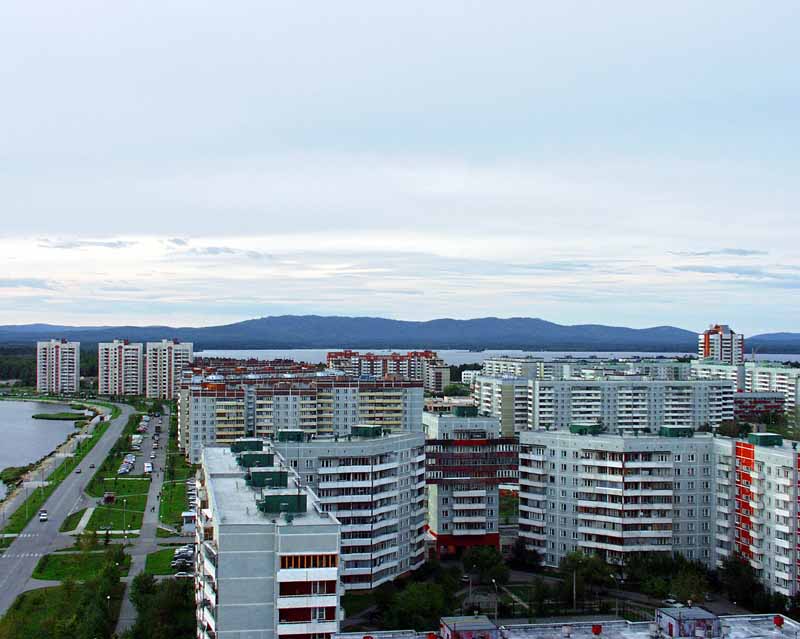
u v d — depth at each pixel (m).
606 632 165.25
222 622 187.38
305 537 187.25
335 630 188.25
